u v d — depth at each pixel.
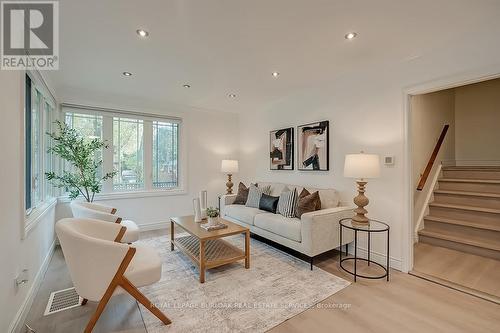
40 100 2.95
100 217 2.72
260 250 3.36
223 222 3.10
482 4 1.81
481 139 4.79
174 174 4.80
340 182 3.39
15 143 1.78
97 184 3.60
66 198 3.67
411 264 2.70
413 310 1.99
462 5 1.82
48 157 3.43
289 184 4.16
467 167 4.31
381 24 2.05
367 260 2.98
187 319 1.87
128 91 3.92
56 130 3.60
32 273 2.17
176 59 2.73
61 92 3.67
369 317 1.90
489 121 4.71
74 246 1.60
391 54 2.61
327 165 3.54
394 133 2.78
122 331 1.74
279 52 2.57
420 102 3.78
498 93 4.64
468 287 2.32
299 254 3.21
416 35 2.23
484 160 4.76
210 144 5.16
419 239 3.58
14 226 1.72
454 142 5.04
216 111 5.24
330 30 2.15
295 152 4.14
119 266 1.64
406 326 1.80
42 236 2.63
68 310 1.99
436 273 2.62
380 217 2.90
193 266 2.81
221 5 1.80
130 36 2.23
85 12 1.87
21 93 1.92
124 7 1.81
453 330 1.75
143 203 4.36
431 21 2.02
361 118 3.11
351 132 3.23
